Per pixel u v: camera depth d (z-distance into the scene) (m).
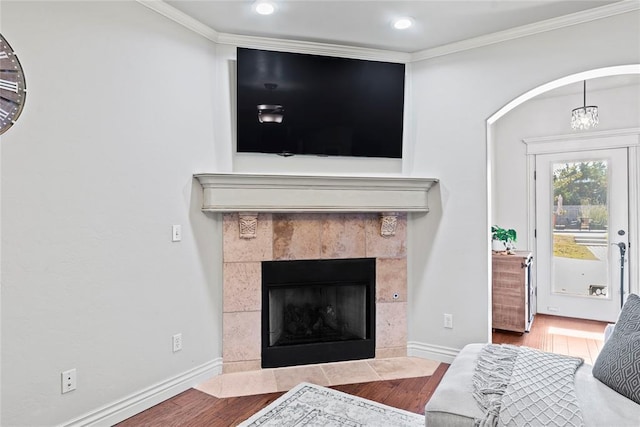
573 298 4.52
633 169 4.16
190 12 2.64
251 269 3.02
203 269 2.85
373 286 3.28
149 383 2.48
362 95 3.18
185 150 2.72
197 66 2.81
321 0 2.49
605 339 2.10
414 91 3.30
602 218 4.34
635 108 4.14
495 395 1.67
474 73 3.06
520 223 4.80
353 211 3.07
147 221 2.47
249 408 2.44
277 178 2.86
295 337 3.26
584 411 1.54
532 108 4.72
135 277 2.40
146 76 2.46
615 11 2.55
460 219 3.11
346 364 3.14
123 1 2.33
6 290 1.85
